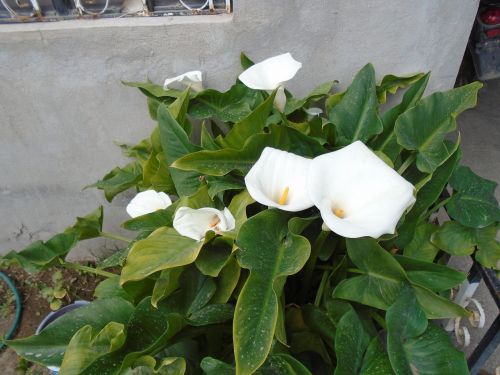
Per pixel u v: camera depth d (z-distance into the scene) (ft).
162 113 2.30
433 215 2.73
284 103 2.40
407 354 1.77
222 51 2.61
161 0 2.57
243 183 2.27
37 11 2.52
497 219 2.18
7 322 3.38
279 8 2.46
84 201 3.38
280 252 1.88
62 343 1.98
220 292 2.05
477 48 4.41
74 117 2.87
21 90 2.71
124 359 1.68
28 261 2.52
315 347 2.16
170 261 1.92
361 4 2.46
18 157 3.07
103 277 3.59
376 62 2.69
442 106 2.22
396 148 2.43
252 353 1.59
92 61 2.62
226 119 2.59
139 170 2.95
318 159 1.79
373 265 1.99
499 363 2.82
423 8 2.48
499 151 4.21
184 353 2.14
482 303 3.12
